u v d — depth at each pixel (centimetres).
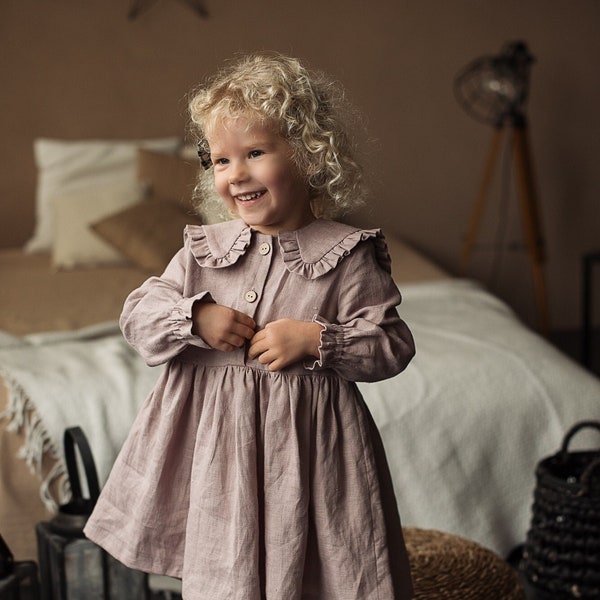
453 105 466
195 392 146
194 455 145
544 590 230
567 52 468
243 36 446
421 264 389
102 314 310
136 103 443
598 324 489
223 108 138
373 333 141
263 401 142
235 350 144
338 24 453
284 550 139
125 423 226
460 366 253
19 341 264
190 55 443
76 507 184
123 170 418
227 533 141
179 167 400
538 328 488
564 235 482
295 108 140
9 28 428
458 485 241
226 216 162
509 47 429
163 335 142
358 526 143
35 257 407
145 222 376
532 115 471
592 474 236
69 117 439
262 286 145
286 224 148
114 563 178
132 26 437
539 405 249
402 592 150
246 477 140
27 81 433
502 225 478
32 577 173
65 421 223
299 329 139
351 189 149
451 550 214
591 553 225
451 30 461
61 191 415
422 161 469
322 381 144
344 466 144
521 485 247
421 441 241
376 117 462
